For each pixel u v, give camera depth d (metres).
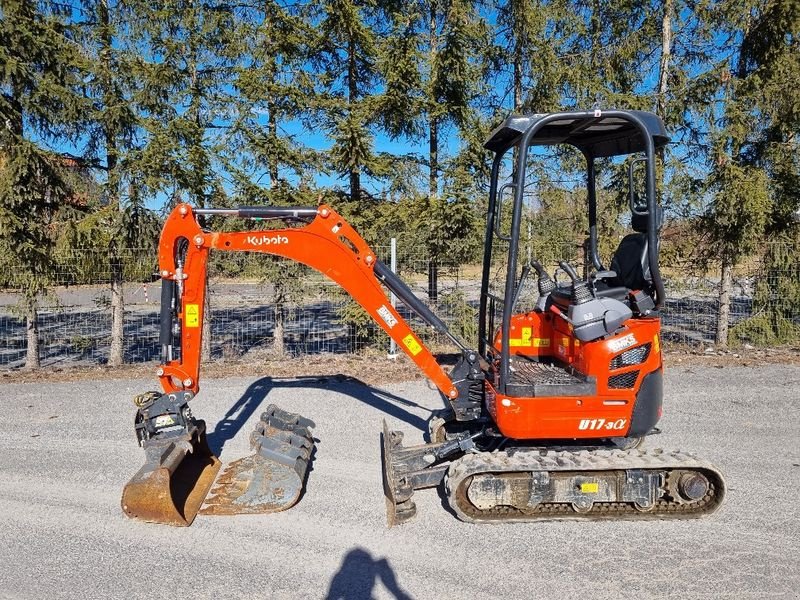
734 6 10.31
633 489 4.23
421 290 10.30
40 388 8.01
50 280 9.29
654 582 3.54
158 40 10.08
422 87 10.66
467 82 11.03
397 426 6.44
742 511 4.45
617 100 10.85
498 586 3.53
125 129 9.71
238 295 10.73
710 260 10.72
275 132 10.68
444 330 4.96
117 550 3.96
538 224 11.35
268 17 10.20
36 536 4.13
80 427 6.40
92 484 4.99
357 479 5.09
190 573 3.68
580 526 4.26
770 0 10.27
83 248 9.34
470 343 10.00
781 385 8.04
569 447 4.74
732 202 9.71
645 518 4.30
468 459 4.29
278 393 7.73
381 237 10.27
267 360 9.73
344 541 4.07
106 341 11.77
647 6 11.45
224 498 4.61
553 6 11.50
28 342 9.30
